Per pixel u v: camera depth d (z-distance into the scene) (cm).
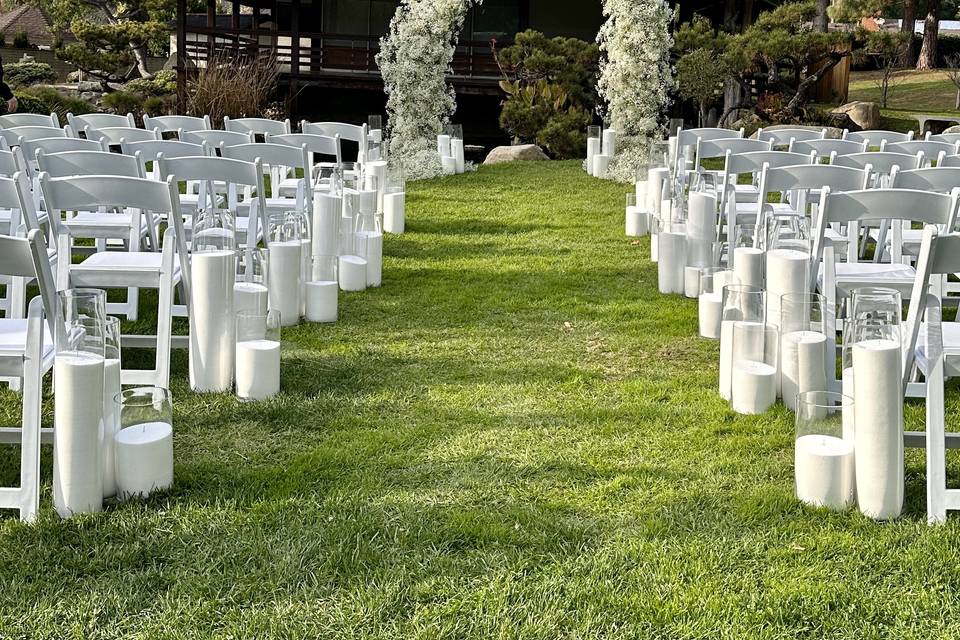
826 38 1616
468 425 413
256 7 2205
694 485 355
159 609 275
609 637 263
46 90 2042
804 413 339
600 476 364
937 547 307
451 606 275
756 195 777
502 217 941
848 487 335
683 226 658
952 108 2805
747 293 436
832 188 564
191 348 445
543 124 1529
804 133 876
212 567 294
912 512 335
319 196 632
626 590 284
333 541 309
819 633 268
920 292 344
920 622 272
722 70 1636
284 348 519
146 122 871
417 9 1226
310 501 337
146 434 340
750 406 430
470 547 308
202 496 339
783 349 435
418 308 610
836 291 477
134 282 458
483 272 712
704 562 298
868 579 291
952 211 439
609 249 803
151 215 588
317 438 397
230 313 443
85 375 315
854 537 315
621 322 586
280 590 283
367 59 1988
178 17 1912
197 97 1611
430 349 524
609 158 1188
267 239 596
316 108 2067
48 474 359
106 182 442
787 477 364
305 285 572
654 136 1191
